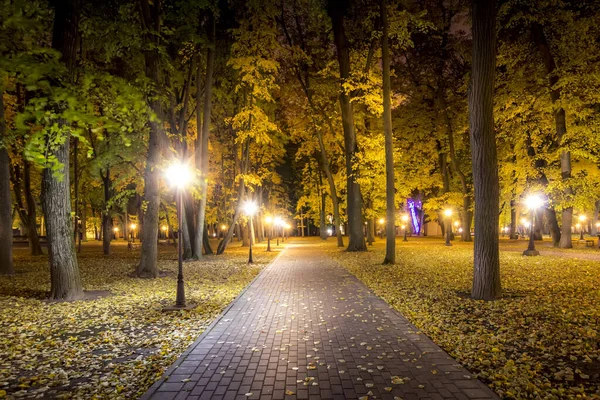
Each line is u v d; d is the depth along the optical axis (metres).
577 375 5.54
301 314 9.66
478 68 11.04
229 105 34.88
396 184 43.00
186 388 5.25
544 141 31.86
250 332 8.02
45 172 11.65
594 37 25.59
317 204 62.22
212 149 39.50
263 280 16.08
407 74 39.25
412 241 51.06
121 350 6.99
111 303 11.15
